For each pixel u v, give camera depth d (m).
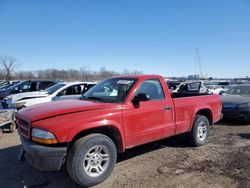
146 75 5.21
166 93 5.38
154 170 4.67
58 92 10.23
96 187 4.03
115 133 4.44
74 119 3.92
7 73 58.22
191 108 5.87
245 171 4.57
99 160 4.14
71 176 3.91
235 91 10.70
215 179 4.25
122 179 4.30
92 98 5.01
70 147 3.94
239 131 7.88
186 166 4.85
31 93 10.55
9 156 5.61
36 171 4.73
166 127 5.24
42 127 3.73
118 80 5.18
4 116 7.84
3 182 4.29
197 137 6.05
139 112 4.71
